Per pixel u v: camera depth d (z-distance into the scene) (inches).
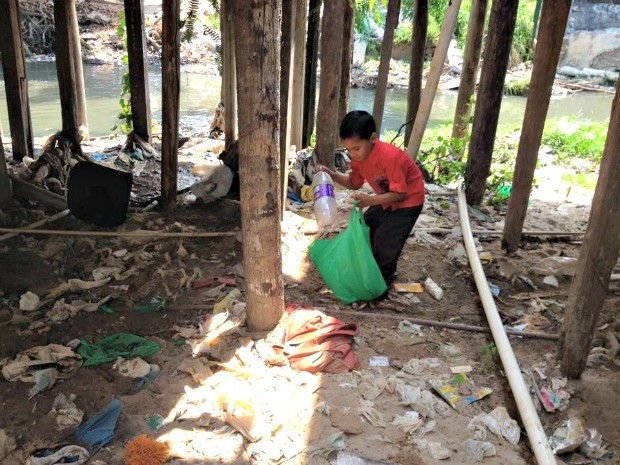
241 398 112.8
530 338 142.2
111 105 459.2
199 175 249.4
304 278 167.2
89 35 729.0
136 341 131.6
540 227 214.4
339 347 128.8
